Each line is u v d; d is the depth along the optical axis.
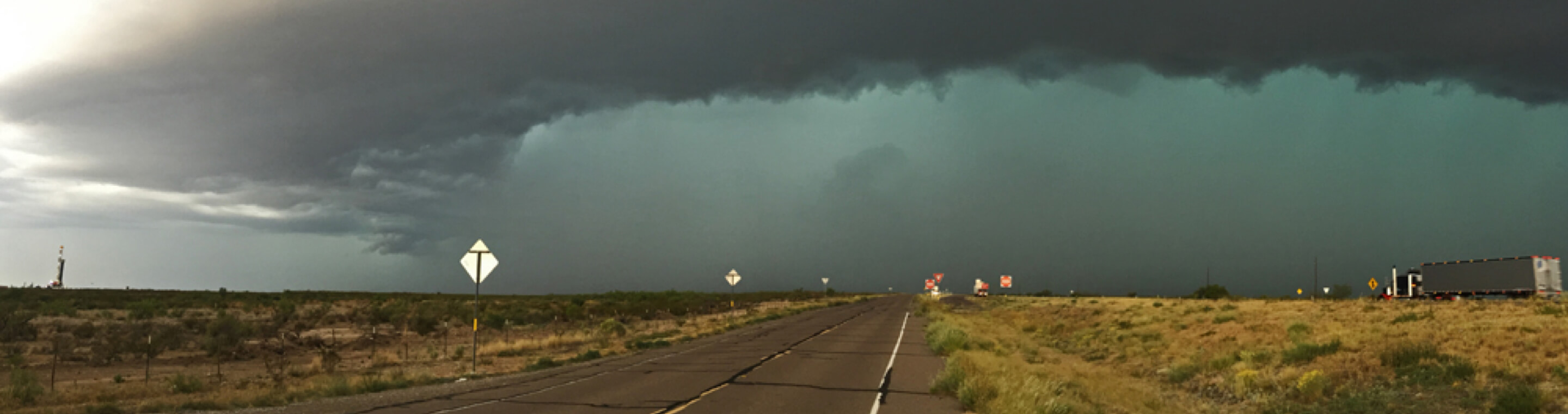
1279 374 20.59
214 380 21.77
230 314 51.66
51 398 17.28
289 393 16.94
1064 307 63.06
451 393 17.17
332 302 76.88
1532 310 28.66
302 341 35.69
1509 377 15.87
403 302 68.50
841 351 27.33
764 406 14.43
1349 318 31.94
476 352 29.61
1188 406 20.56
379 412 14.05
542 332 44.78
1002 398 13.99
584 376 20.28
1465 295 52.50
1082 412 14.56
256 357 30.22
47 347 30.16
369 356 30.30
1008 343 35.72
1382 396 16.58
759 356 25.53
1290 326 29.78
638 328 46.84
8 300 55.69
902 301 111.69
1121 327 41.38
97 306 57.50
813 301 108.81
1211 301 58.97
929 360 23.84
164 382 20.84
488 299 103.44
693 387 17.31
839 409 14.05
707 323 49.56
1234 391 20.70
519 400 15.51
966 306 84.56
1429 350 18.78
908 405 14.56
